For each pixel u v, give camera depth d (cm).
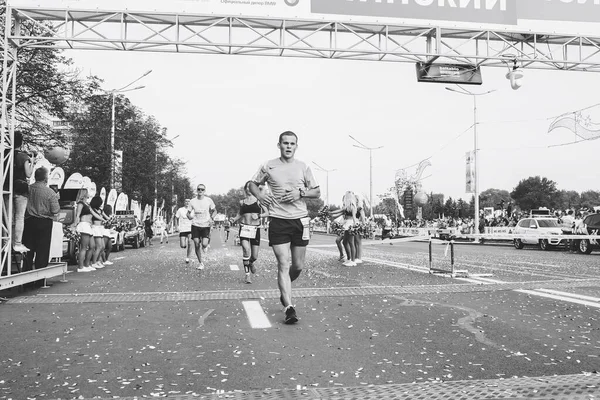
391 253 2238
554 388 368
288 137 638
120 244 2431
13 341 543
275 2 1334
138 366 450
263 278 1142
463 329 591
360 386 387
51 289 951
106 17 1291
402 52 1421
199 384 400
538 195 10850
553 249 2730
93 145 3170
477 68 1484
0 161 912
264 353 492
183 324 627
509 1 1413
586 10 1443
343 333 574
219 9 1320
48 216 985
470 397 352
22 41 1271
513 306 739
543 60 1464
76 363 460
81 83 2227
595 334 561
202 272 1284
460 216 6384
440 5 1388
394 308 730
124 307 749
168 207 6303
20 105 2195
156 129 4456
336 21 1353
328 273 1236
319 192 643
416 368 439
